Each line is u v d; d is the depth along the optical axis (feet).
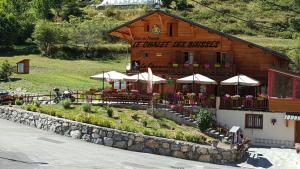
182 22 151.64
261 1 415.85
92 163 81.56
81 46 273.13
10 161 75.46
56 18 382.83
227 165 99.04
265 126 126.21
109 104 129.39
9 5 374.43
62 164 77.97
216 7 397.19
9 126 112.37
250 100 128.26
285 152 115.55
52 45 266.57
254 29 340.80
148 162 89.66
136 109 127.65
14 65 219.82
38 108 120.37
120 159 88.84
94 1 448.65
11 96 144.87
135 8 402.72
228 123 129.29
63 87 179.63
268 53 143.13
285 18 370.73
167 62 153.69
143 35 156.56
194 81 132.67
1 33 273.95
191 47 151.33
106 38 295.89
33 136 100.83
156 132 105.40
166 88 150.92
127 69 158.51
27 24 298.56
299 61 223.10
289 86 124.47
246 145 113.39
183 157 101.09
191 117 124.26
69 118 110.52
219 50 148.25
